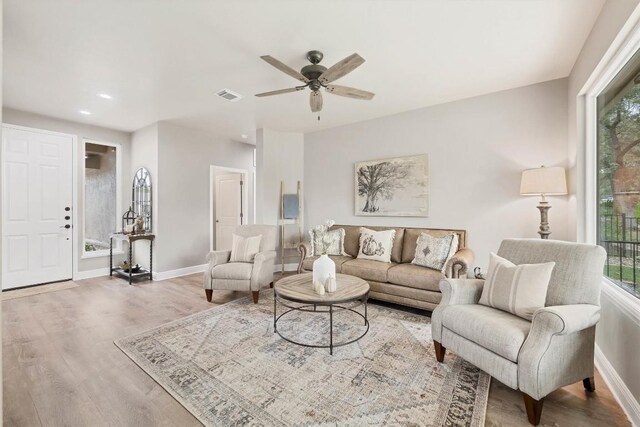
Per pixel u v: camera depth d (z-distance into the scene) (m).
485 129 3.66
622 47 1.96
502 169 3.56
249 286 3.59
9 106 4.02
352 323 3.04
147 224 4.90
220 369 2.21
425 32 2.42
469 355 2.01
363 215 4.69
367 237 4.06
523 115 3.43
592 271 1.93
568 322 1.65
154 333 2.78
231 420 1.71
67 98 3.74
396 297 3.39
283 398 1.89
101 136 4.99
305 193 5.45
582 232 2.74
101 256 4.99
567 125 3.18
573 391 1.98
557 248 2.14
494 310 2.12
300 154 5.46
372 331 2.85
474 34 2.45
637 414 1.67
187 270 5.15
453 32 2.42
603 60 2.17
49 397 1.90
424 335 2.77
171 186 4.93
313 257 4.20
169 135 4.89
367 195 4.62
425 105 4.05
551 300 2.01
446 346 2.20
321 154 5.22
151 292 4.06
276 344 2.58
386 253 3.88
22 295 3.90
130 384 2.04
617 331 1.96
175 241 4.98
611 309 2.06
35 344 2.57
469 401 1.87
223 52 2.69
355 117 4.56
